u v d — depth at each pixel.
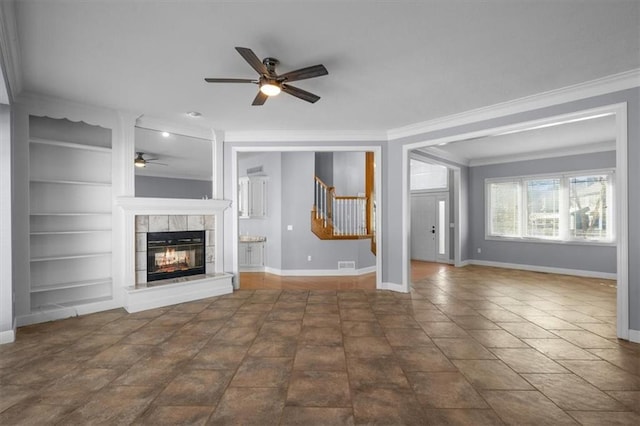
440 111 4.27
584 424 1.92
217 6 2.12
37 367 2.62
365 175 7.87
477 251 8.02
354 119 4.62
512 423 1.93
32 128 3.97
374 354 2.86
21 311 3.58
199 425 1.91
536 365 2.66
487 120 4.22
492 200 7.76
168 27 2.37
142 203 4.33
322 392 2.25
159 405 2.10
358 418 1.97
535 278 6.28
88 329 3.47
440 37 2.51
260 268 7.27
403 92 3.62
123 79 3.27
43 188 3.98
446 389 2.30
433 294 5.03
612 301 4.62
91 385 2.34
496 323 3.69
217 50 2.71
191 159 7.86
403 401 2.15
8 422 1.93
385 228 5.38
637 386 2.34
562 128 5.16
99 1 2.06
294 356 2.82
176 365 2.65
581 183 6.52
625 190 3.16
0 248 3.11
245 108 4.15
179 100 3.87
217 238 5.19
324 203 7.27
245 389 2.29
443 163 7.15
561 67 3.01
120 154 4.27
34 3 2.07
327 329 3.48
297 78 2.69
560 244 6.77
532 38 2.52
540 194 7.06
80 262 4.21
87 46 2.62
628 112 3.16
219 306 4.34
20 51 2.69
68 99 3.80
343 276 6.68
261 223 7.41
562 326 3.59
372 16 2.24
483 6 2.13
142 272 4.46
